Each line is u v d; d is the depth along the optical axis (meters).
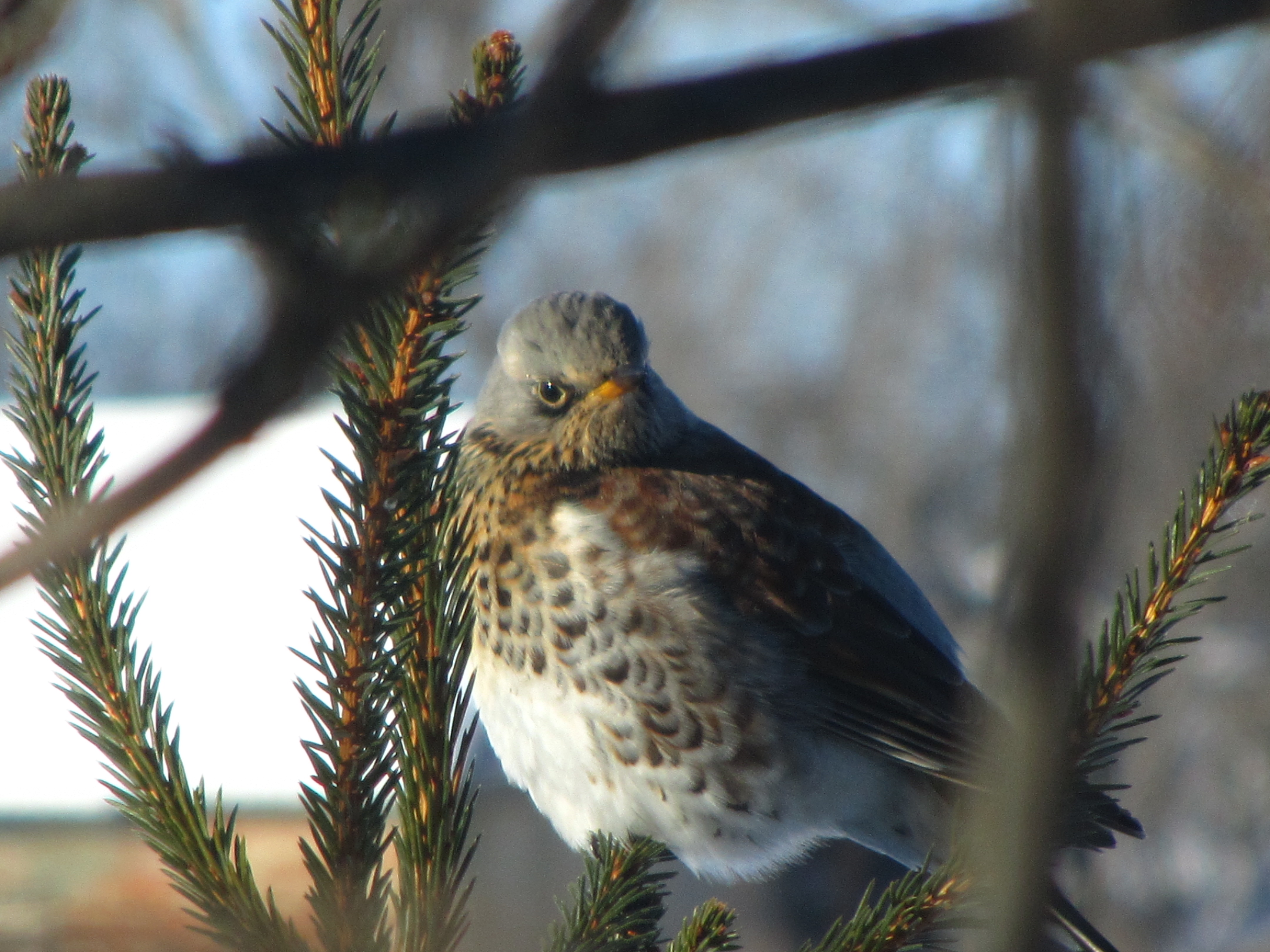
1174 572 4.91
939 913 4.90
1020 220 2.08
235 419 1.92
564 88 2.00
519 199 2.22
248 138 2.38
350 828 4.89
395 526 4.90
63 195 1.99
